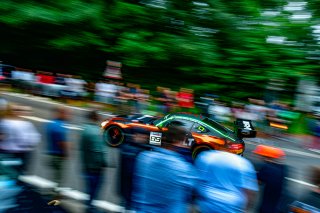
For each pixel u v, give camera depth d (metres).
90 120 4.48
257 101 14.22
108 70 16.47
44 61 22.75
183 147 3.30
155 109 14.45
